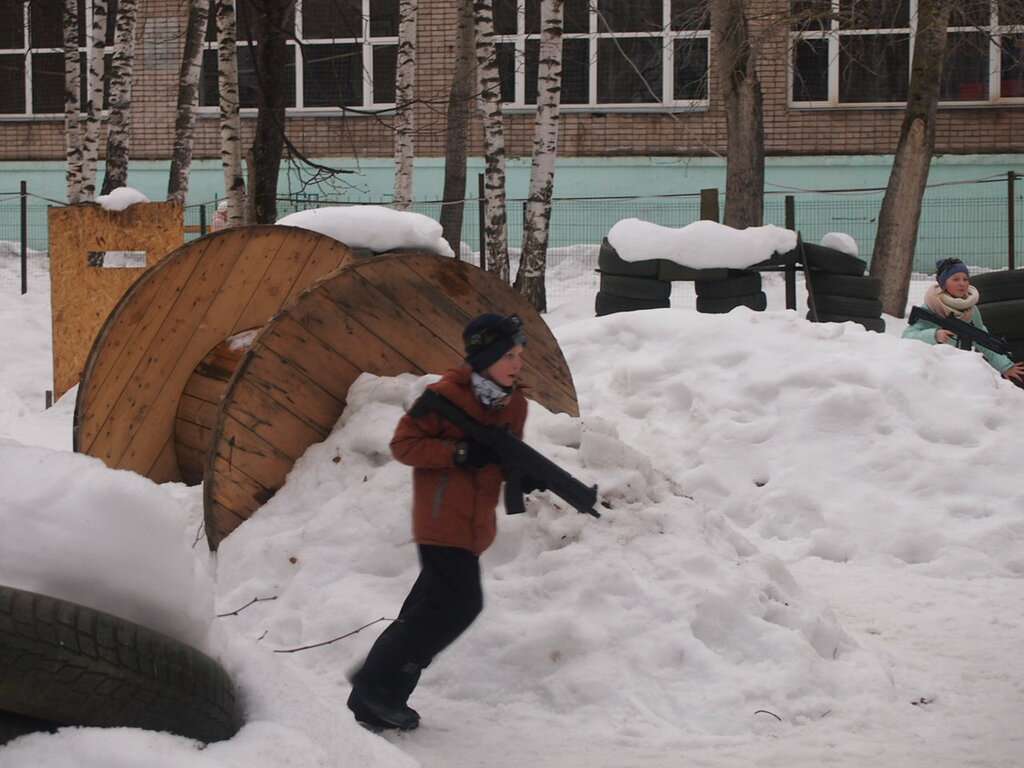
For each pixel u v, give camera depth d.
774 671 5.26
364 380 6.79
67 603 2.70
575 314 18.70
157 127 28.53
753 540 8.16
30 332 18.09
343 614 5.64
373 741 3.33
